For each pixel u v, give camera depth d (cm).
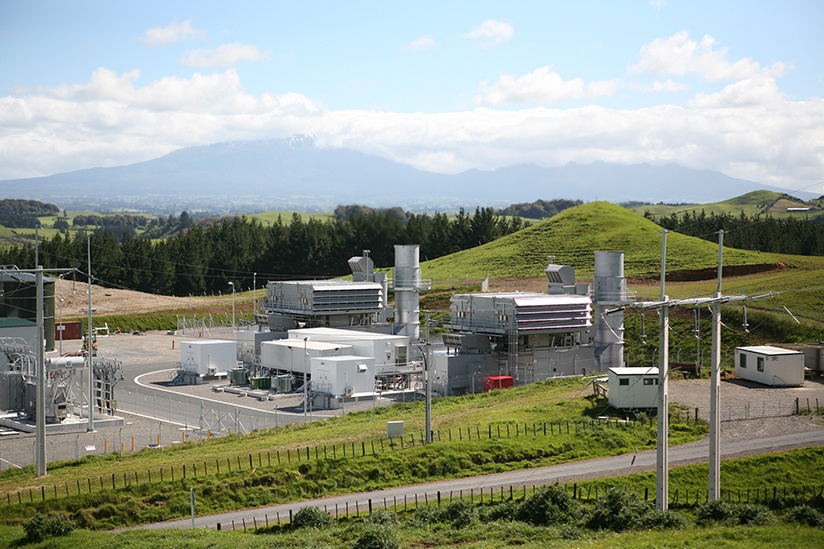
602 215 18650
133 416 7562
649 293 12156
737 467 5238
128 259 19038
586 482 5031
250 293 18700
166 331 14212
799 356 7319
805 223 18412
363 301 10638
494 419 6475
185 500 4953
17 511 4772
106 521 4734
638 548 3559
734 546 3547
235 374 9094
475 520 4262
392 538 3869
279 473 5247
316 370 8150
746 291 11319
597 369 8931
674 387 7325
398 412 7181
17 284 10494
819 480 5056
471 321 8819
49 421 7125
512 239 18662
